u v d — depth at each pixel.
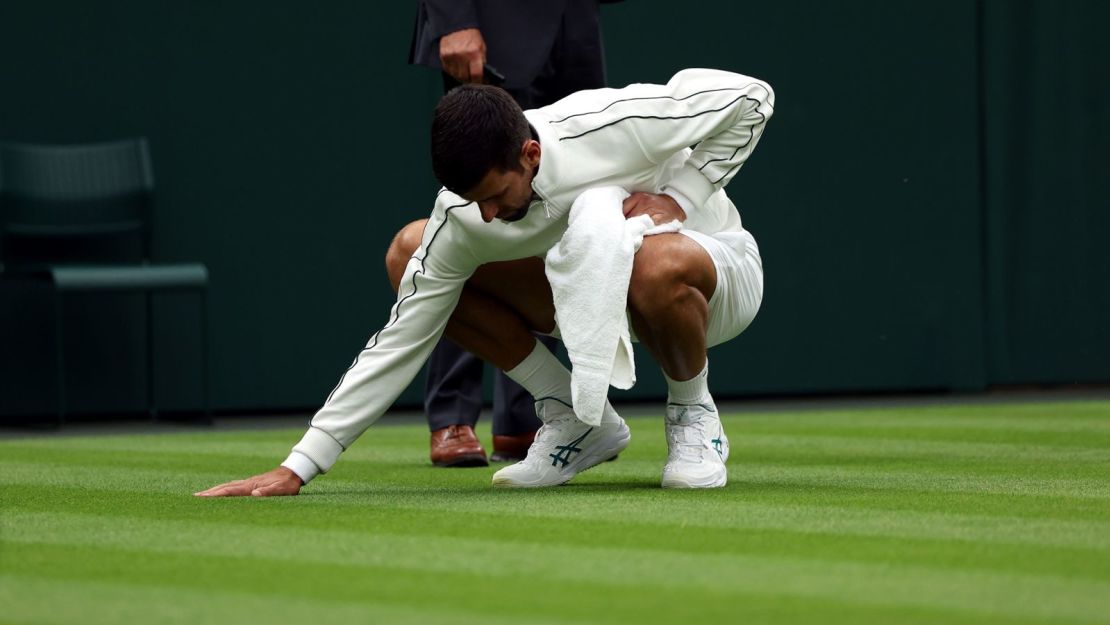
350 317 23.91
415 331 10.45
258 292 23.45
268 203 23.48
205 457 15.30
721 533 8.22
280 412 24.20
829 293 26.12
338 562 7.33
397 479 12.43
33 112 22.34
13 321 22.27
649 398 25.56
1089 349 27.66
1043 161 27.20
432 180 24.31
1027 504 9.61
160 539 8.16
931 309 26.69
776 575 6.90
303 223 23.66
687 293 9.93
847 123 26.09
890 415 21.59
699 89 10.13
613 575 6.91
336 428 10.45
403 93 24.11
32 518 9.18
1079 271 27.50
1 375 22.19
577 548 7.70
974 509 9.33
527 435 14.66
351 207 23.88
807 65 25.81
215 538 8.18
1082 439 16.72
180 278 21.19
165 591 6.62
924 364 26.67
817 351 26.08
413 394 24.34
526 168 9.59
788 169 25.80
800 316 25.97
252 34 23.36
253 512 9.37
